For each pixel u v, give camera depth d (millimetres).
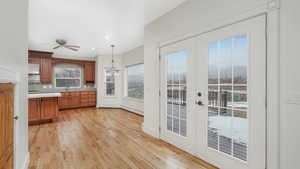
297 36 1399
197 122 2402
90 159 2334
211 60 2191
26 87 2125
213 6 2125
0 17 1182
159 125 3203
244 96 1814
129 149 2703
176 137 2793
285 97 1472
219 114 2098
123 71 7113
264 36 1621
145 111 3686
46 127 4062
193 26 2426
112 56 6914
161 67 3146
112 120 4871
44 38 4398
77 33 4020
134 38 4559
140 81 5977
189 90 2533
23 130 1914
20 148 1752
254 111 1707
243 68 1822
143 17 3137
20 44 1766
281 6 1488
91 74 7723
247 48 1779
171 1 2547
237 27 1865
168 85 3006
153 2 2551
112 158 2373
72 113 6012
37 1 2416
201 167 2119
